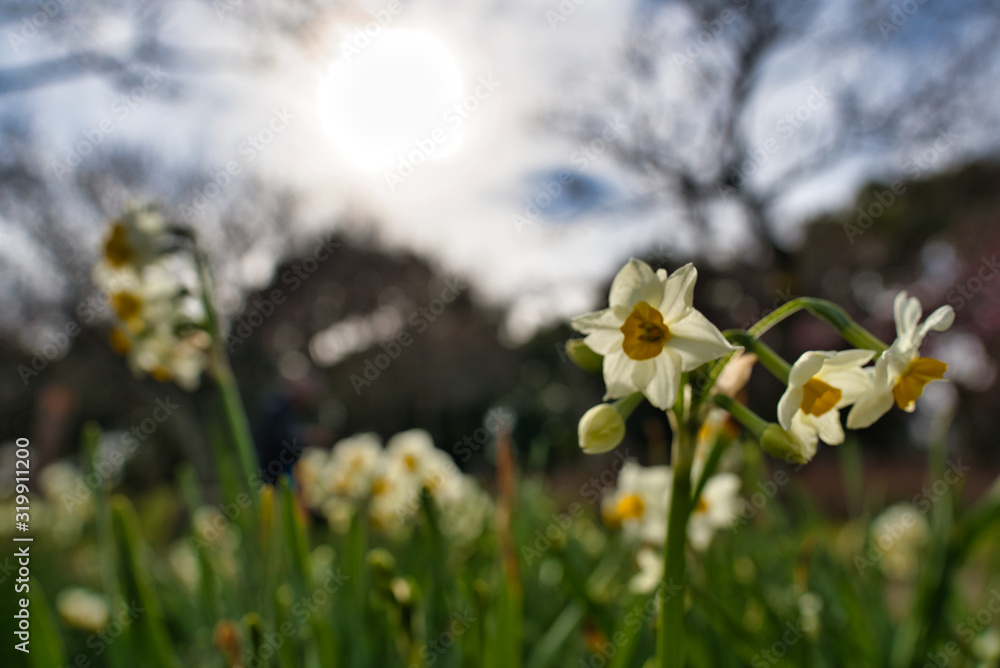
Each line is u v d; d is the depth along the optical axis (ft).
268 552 5.92
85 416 44.98
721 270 46.78
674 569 4.27
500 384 69.41
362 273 59.16
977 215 43.75
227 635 6.27
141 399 47.37
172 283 8.57
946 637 7.41
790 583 9.05
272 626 5.87
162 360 8.89
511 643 6.23
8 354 37.91
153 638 6.31
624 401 4.41
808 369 4.12
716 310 46.50
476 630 6.37
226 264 37.60
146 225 8.38
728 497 7.68
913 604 7.50
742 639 5.65
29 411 38.01
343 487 12.65
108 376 45.27
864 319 47.57
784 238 47.91
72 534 22.98
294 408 19.06
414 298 63.16
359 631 7.29
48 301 37.09
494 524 11.93
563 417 53.88
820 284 49.42
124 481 47.01
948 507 7.01
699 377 4.28
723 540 9.15
